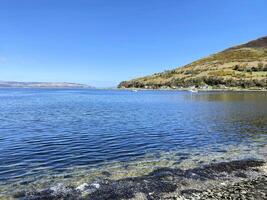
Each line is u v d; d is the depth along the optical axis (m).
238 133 34.53
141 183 17.69
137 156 24.08
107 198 15.57
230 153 24.97
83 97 130.75
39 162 22.22
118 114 55.09
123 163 22.00
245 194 15.50
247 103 81.88
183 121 44.72
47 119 47.53
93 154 24.66
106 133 34.25
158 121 44.72
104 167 21.00
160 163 21.97
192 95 141.88
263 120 45.62
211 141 30.02
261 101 90.12
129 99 111.00
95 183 17.73
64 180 18.28
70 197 15.77
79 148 26.77
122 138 31.31
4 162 22.09
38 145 27.91
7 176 18.98
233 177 18.53
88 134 33.62
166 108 68.62
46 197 15.77
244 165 21.08
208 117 49.72
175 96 133.25
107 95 153.50
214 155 24.34
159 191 16.36
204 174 19.20
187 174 19.23
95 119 47.25
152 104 82.75
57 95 157.62
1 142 29.22
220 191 16.06
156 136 32.53
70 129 37.16
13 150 25.88
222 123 42.62
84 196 15.88
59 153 24.91
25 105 80.19
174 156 24.05
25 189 16.83
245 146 27.73
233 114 54.09
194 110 62.84
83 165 21.50
